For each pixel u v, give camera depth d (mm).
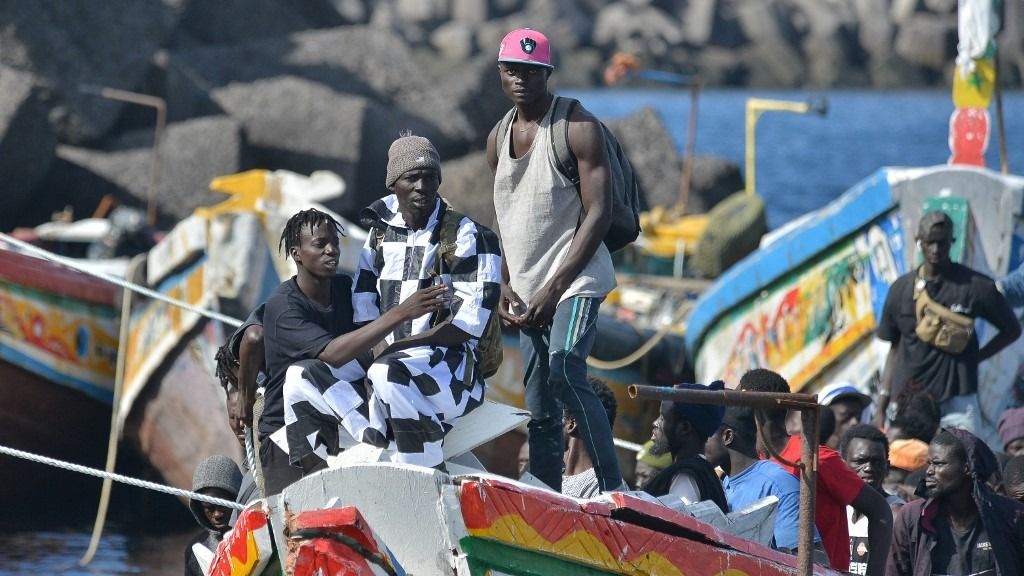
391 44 100000
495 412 20094
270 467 18906
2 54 83750
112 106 86875
